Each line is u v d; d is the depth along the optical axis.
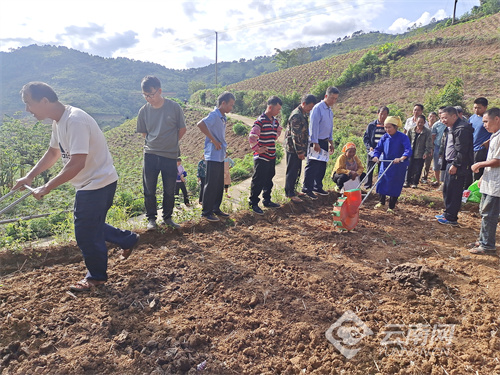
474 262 4.30
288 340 2.81
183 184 8.60
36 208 11.45
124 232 3.80
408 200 7.14
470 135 5.30
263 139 5.51
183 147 35.28
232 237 4.92
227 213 5.68
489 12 53.62
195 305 3.24
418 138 8.12
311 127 6.19
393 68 34.19
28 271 3.79
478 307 3.25
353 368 2.53
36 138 18.11
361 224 5.70
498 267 4.13
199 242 4.67
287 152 6.16
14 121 18.08
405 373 2.48
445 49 34.94
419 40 38.75
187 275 3.75
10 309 2.99
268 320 3.04
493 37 32.62
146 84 4.21
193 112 44.56
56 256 4.11
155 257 4.16
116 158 35.97
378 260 4.35
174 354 2.55
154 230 4.75
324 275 3.89
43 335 2.72
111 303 3.19
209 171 5.01
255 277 3.79
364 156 13.92
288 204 6.24
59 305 3.12
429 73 31.20
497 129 4.36
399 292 3.57
